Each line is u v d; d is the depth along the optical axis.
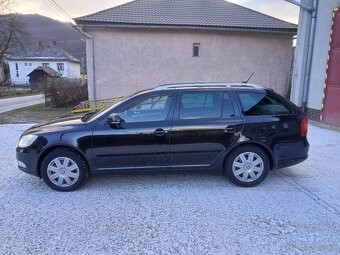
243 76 13.79
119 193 4.17
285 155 4.39
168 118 4.22
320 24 9.85
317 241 2.99
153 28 12.77
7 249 2.87
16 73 56.31
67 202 3.89
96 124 4.20
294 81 11.12
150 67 13.28
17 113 13.91
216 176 4.81
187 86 4.42
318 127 9.06
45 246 2.92
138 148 4.20
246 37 13.44
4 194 4.16
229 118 4.26
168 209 3.68
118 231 3.19
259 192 4.18
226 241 3.00
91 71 13.09
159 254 2.79
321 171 5.07
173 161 4.29
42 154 4.20
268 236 3.08
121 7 13.95
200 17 13.56
